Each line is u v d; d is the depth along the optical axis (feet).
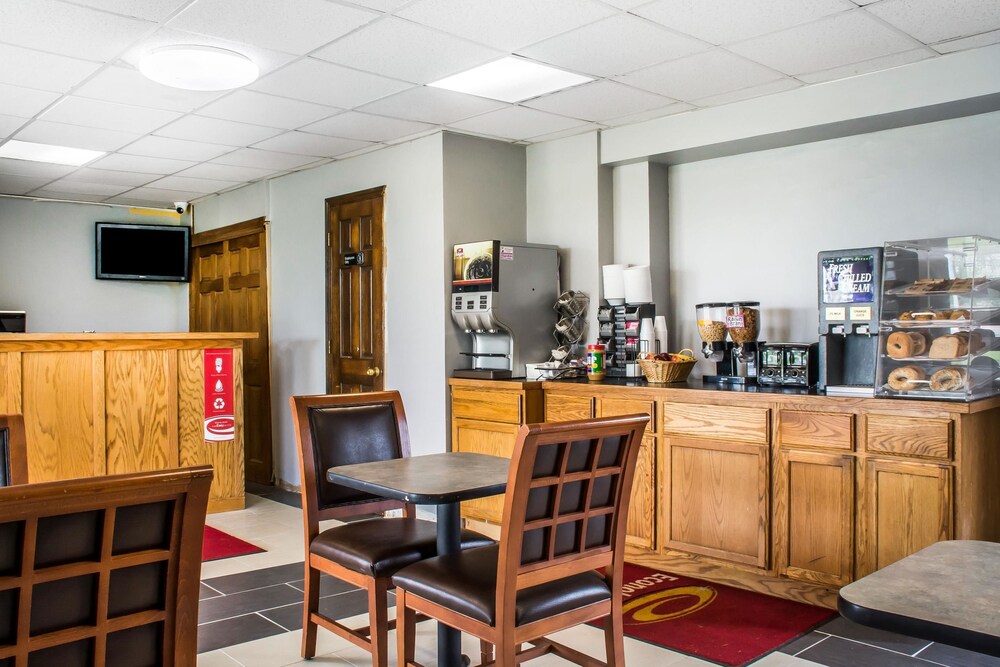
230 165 19.84
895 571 4.86
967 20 10.41
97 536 4.57
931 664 9.71
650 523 13.41
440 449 16.74
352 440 10.36
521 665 9.71
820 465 11.39
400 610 8.15
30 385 16.14
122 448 17.29
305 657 10.02
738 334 14.01
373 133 16.55
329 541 9.52
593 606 7.83
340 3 9.87
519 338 16.17
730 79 12.88
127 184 22.22
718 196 15.66
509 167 17.65
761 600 11.94
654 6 10.00
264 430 22.38
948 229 12.71
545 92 13.61
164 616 4.89
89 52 11.59
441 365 16.67
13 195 23.61
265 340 22.15
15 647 4.30
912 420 10.53
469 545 9.49
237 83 12.40
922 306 10.93
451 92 13.64
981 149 12.37
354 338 19.03
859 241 13.71
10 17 10.25
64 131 16.24
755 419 12.07
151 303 26.14
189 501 4.83
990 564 5.00
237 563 14.38
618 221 16.56
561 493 7.38
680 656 9.99
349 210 19.04
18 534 4.29
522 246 16.21
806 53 11.68
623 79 12.90
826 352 11.75
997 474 11.31
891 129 13.33
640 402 13.51
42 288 24.13
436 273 16.67
